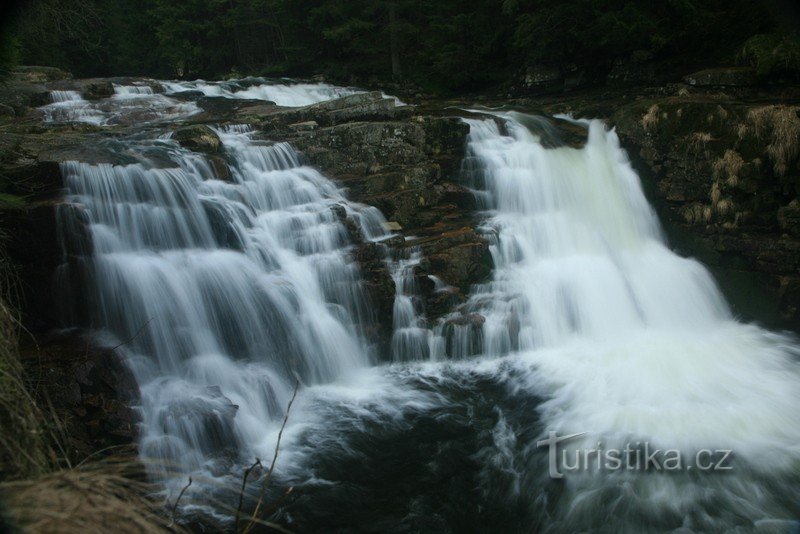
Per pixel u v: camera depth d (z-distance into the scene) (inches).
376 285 346.3
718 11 612.7
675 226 456.8
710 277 430.9
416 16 875.4
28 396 142.4
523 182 451.2
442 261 366.9
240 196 353.7
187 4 1013.2
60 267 269.0
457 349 346.6
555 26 650.8
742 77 493.4
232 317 300.2
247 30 1012.5
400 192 407.2
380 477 242.4
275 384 294.2
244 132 453.4
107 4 984.3
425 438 269.7
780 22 514.9
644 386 316.5
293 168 415.2
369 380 324.5
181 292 288.8
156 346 274.8
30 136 382.3
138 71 1112.2
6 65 333.1
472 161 457.1
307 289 333.4
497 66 803.4
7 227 261.6
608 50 659.4
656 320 398.3
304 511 218.7
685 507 225.6
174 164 334.3
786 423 279.0
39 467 127.0
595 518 221.3
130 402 239.6
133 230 297.0
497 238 397.4
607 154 486.6
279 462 247.6
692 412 289.0
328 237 354.3
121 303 273.9
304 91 749.9
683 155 450.3
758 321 405.7
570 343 370.6
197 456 237.6
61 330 268.8
